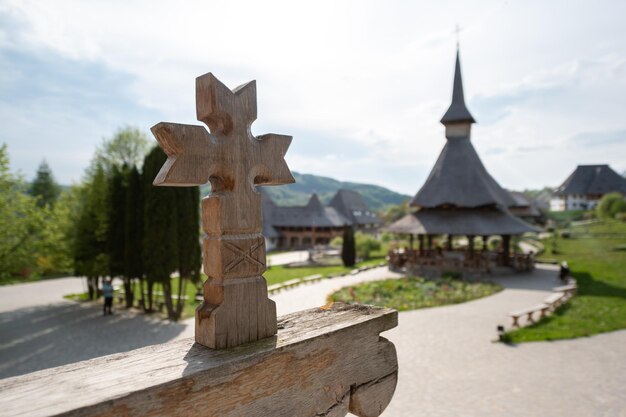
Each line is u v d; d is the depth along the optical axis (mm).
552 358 9570
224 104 2279
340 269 31156
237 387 2020
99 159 28188
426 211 27062
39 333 15164
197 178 2135
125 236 19172
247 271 2320
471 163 27234
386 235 53156
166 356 2061
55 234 20125
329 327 2613
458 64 29266
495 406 7211
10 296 24766
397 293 18891
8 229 17125
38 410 1450
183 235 16969
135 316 17703
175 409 1773
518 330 11961
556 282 21359
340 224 59531
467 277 22891
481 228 24047
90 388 1658
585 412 6930
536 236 48281
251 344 2264
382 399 2906
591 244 37406
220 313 2186
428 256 26250
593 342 10719
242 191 2336
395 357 3027
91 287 23000
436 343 10930
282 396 2230
